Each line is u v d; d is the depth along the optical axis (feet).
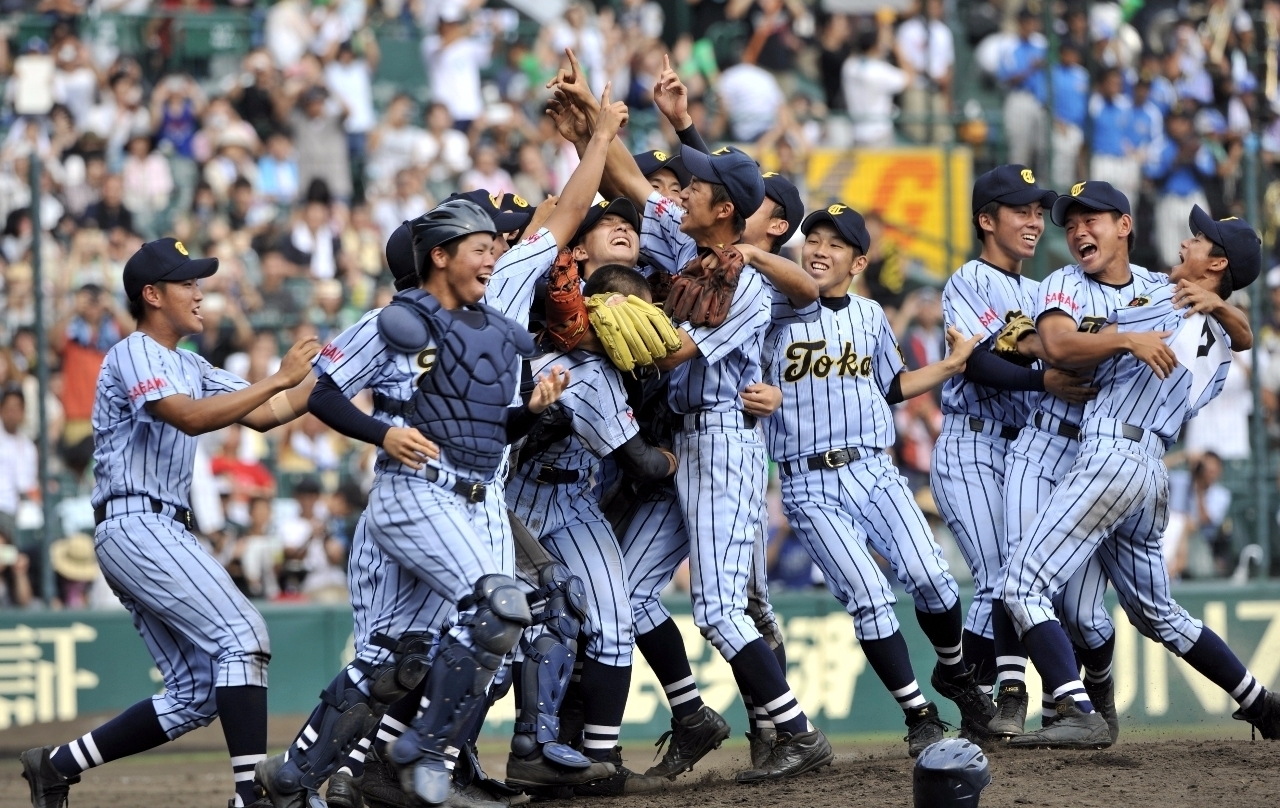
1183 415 53.36
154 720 50.14
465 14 130.00
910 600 96.02
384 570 47.47
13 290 99.55
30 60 114.42
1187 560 102.78
